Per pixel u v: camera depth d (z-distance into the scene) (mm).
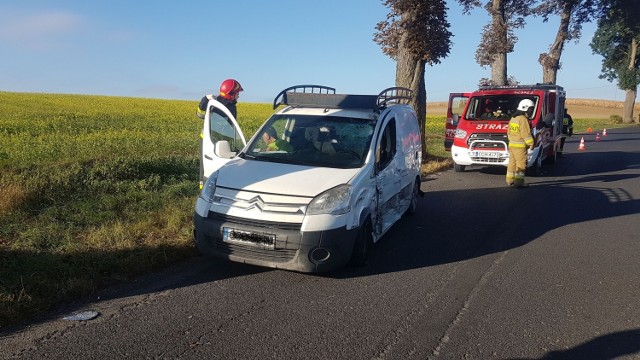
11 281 4543
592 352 3871
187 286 4941
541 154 13812
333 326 4172
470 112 13836
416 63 14148
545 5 27672
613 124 50750
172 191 8414
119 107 40531
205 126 6750
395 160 6918
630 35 47438
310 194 5070
